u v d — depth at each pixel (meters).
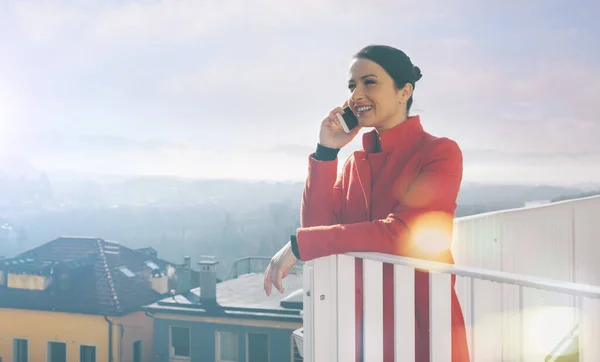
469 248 2.99
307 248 1.78
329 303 1.86
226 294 31.72
